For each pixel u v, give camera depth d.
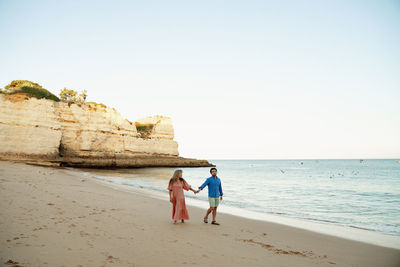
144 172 47.84
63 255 4.46
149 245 5.51
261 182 32.72
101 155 55.50
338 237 8.15
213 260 4.96
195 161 81.44
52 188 12.73
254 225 9.07
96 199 11.04
